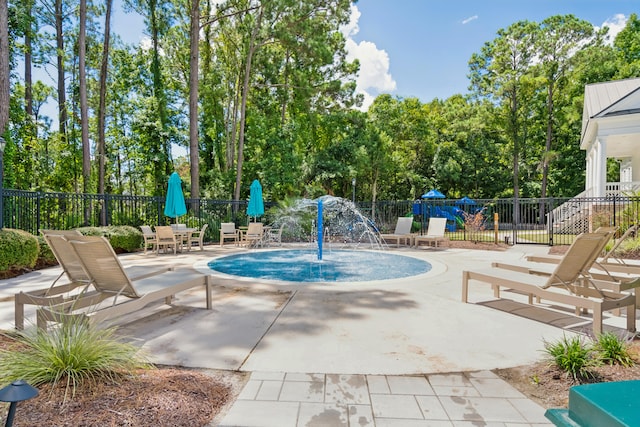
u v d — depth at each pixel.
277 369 3.01
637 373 2.81
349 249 12.77
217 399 2.52
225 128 22.58
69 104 22.17
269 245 14.31
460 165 29.80
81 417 2.13
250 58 18.17
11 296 5.57
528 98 27.81
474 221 16.22
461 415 2.35
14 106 17.39
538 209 25.20
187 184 22.30
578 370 2.82
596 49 26.34
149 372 2.81
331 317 4.46
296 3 17.20
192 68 16.16
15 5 16.28
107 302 4.89
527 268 5.41
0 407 2.16
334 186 22.36
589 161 21.14
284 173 19.83
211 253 11.70
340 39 22.53
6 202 9.40
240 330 3.97
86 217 12.79
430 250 12.42
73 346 2.60
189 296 5.51
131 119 23.78
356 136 21.45
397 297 5.47
